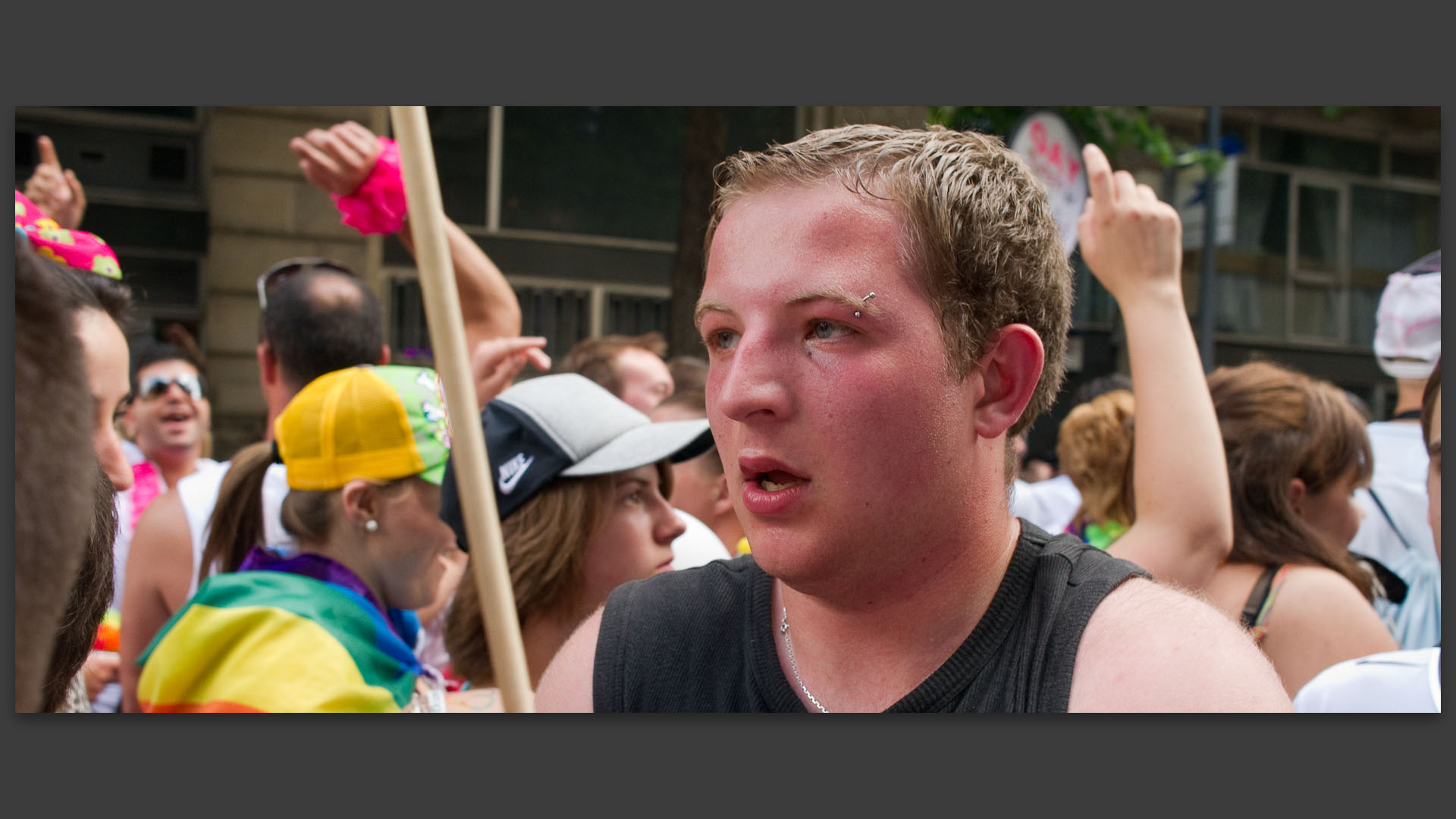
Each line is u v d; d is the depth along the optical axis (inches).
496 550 44.7
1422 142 360.8
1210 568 48.6
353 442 60.2
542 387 66.4
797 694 34.0
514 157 265.7
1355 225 356.2
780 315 29.3
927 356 29.0
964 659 31.0
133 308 64.9
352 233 241.0
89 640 33.6
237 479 69.6
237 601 55.6
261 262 236.1
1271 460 68.6
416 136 45.1
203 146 233.8
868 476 29.0
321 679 52.8
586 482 62.5
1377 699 50.3
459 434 44.7
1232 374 74.5
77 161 226.2
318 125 237.0
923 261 29.0
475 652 61.9
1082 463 99.7
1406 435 96.6
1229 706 27.6
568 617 62.4
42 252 59.7
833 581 30.4
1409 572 90.9
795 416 29.2
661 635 36.9
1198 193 282.8
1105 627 29.6
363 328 89.0
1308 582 66.1
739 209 30.8
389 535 60.7
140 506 104.3
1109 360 305.0
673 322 210.4
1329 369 354.3
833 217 29.2
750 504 30.2
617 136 273.1
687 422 68.0
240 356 235.9
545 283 268.5
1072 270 35.4
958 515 30.4
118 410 61.9
